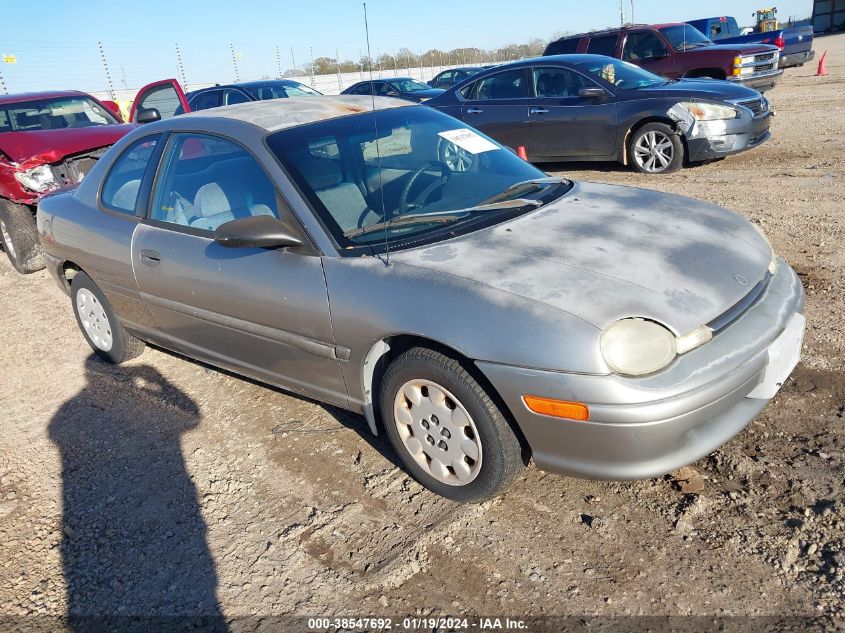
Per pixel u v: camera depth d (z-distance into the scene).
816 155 8.71
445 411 2.79
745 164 8.80
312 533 2.89
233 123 3.60
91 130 7.65
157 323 4.09
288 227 3.08
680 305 2.51
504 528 2.77
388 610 2.45
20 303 6.52
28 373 4.93
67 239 4.50
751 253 2.97
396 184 3.37
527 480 3.04
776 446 3.03
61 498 3.37
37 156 6.86
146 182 4.00
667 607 2.32
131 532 3.06
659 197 3.52
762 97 8.87
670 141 8.72
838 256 5.11
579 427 2.42
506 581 2.51
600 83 9.16
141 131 4.20
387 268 2.85
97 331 4.80
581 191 3.60
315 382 3.28
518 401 2.50
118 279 4.14
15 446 3.92
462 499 2.89
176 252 3.65
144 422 4.02
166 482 3.40
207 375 4.52
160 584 2.72
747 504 2.71
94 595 2.71
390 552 2.72
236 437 3.72
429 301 2.67
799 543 2.49
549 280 2.60
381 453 3.39
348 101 4.03
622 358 2.37
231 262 3.36
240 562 2.79
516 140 9.97
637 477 2.46
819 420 3.17
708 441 2.54
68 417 4.20
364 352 2.91
